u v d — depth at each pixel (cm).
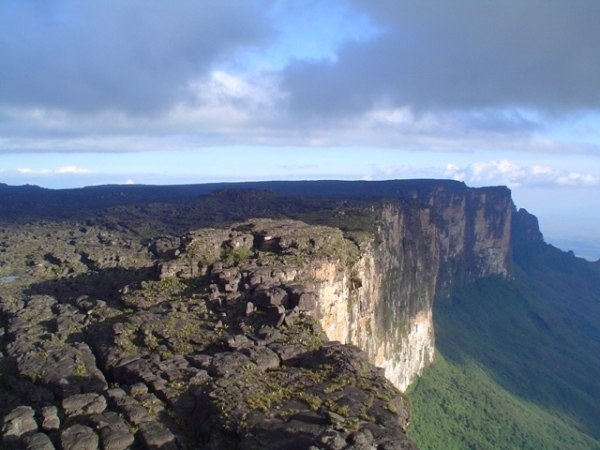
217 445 3080
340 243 7744
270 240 7156
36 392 3884
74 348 4719
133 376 4006
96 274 8275
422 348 15300
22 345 4991
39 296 6844
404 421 3447
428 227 16925
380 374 4062
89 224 14012
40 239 11469
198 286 6009
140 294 5953
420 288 15450
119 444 3055
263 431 3073
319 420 3198
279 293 5303
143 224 13738
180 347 4559
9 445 3061
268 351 4312
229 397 3469
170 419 3406
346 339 7606
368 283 9512
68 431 3111
